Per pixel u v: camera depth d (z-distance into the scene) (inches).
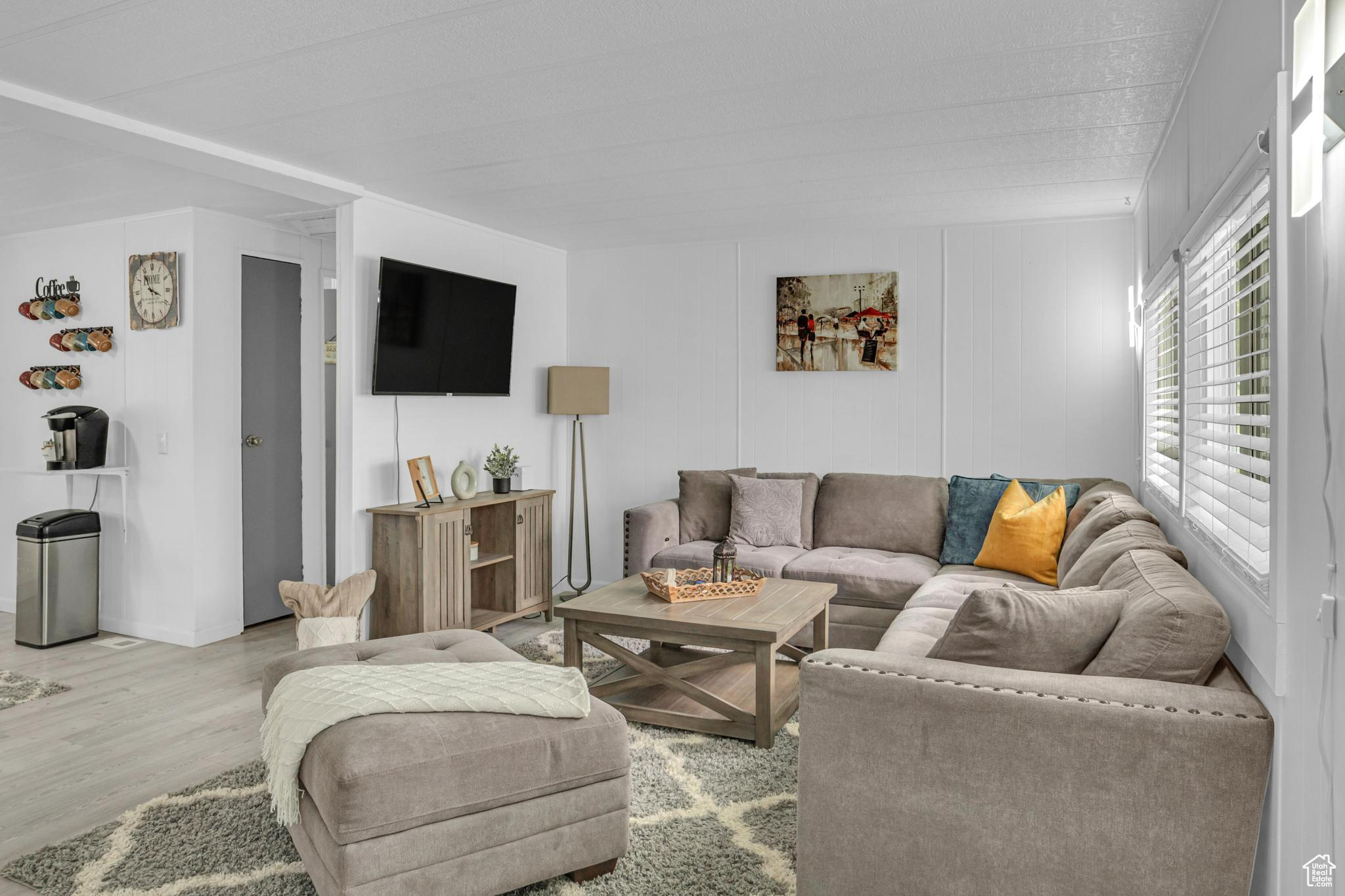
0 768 118.5
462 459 194.4
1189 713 64.1
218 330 184.1
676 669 131.1
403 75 107.9
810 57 103.2
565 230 203.6
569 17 92.3
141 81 108.7
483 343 191.9
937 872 71.2
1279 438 61.9
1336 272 51.7
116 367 188.5
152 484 184.1
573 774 86.6
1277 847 63.7
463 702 86.4
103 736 129.8
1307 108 55.4
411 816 77.7
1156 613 72.4
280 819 84.9
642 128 128.6
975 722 69.4
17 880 89.8
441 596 164.6
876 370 202.2
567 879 89.4
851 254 204.1
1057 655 76.7
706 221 192.1
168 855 93.9
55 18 91.4
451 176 154.8
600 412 216.4
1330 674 52.5
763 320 212.7
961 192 165.3
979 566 170.4
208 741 128.0
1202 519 100.3
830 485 198.8
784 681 149.1
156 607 184.5
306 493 207.2
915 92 114.0
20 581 179.3
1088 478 185.0
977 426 194.5
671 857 93.4
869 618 166.1
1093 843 66.2
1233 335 93.9
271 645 180.5
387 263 161.8
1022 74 107.8
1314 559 55.7
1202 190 97.7
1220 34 86.0
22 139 133.3
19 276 203.5
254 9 89.8
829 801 74.9
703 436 219.1
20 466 205.9
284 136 131.0
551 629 192.4
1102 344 184.7
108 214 183.5
